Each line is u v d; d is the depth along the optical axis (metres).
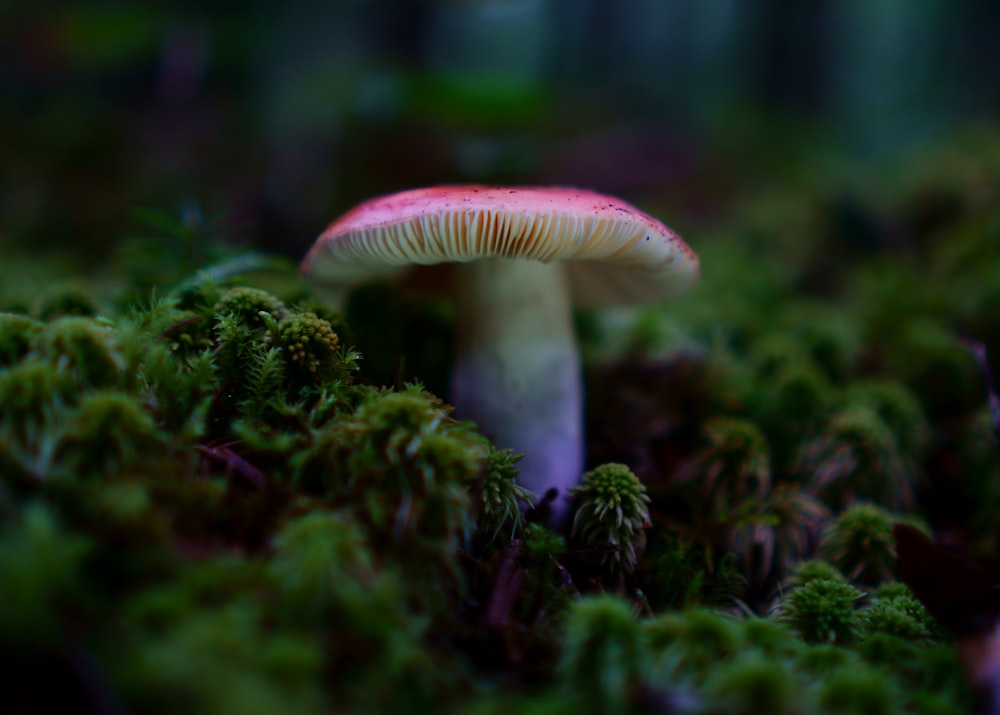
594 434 0.17
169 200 0.37
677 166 0.48
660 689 0.10
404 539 0.11
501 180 0.33
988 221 0.24
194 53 0.44
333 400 0.12
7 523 0.10
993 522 0.16
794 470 0.16
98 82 0.46
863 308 0.25
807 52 0.57
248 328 0.13
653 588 0.13
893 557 0.14
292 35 0.46
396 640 0.10
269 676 0.09
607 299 0.18
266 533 0.11
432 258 0.13
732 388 0.18
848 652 0.11
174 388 0.11
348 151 0.37
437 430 0.12
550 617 0.11
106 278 0.21
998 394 0.20
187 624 0.09
